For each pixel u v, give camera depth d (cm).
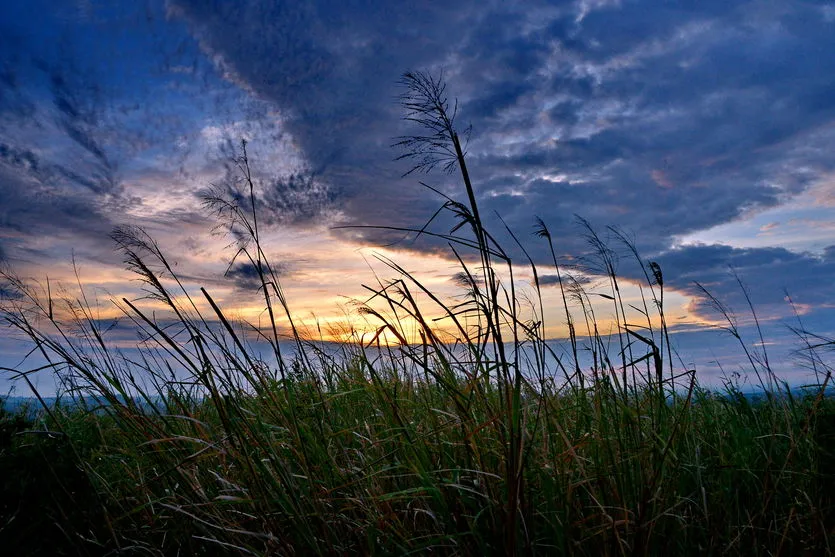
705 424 334
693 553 242
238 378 282
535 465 237
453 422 258
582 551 214
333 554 224
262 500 239
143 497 286
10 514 221
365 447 281
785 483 272
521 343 245
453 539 211
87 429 383
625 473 229
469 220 210
